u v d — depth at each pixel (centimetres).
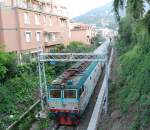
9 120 1508
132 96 1302
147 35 730
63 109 1455
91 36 6656
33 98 1948
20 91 1980
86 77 1673
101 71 2952
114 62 3225
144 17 666
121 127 1114
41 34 3375
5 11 2556
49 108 1485
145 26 679
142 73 1383
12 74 2164
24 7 2914
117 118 1247
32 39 3091
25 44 2898
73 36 5678
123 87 1686
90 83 1870
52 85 1455
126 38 3075
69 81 1451
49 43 3694
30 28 3034
